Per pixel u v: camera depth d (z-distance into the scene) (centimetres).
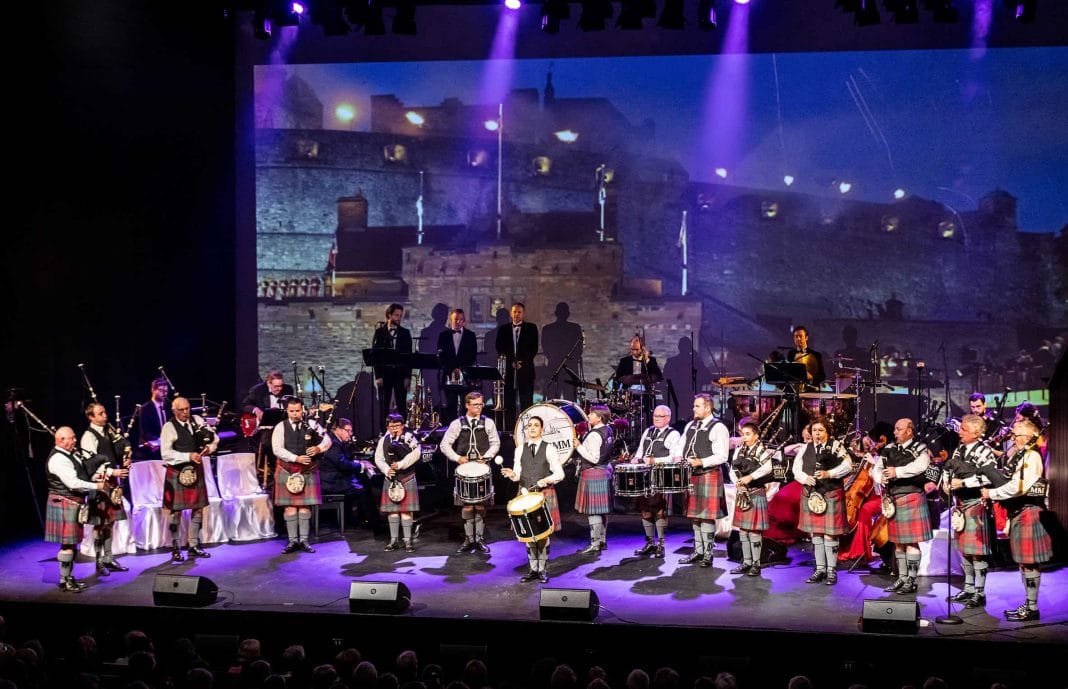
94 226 1211
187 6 1219
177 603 829
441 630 790
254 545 1053
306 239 1473
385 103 1442
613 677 771
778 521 957
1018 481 770
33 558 1016
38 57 1173
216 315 1260
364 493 1104
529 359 1248
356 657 697
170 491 988
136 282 1227
